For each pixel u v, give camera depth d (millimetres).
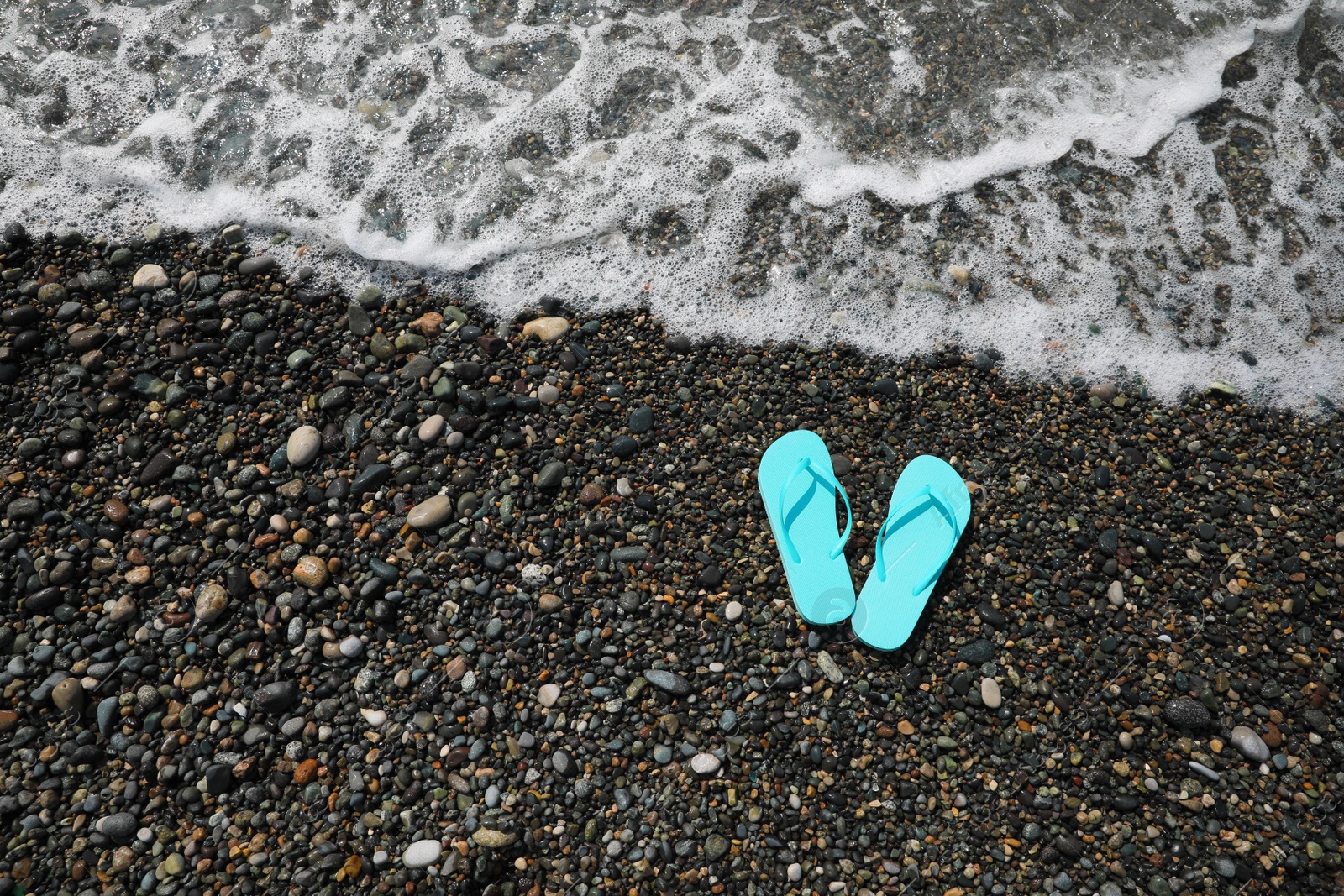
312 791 2037
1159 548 2160
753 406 2223
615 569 2129
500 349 2236
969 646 2109
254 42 2412
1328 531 2180
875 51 2428
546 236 2316
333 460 2174
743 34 2432
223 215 2307
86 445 2168
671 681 2078
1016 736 2078
